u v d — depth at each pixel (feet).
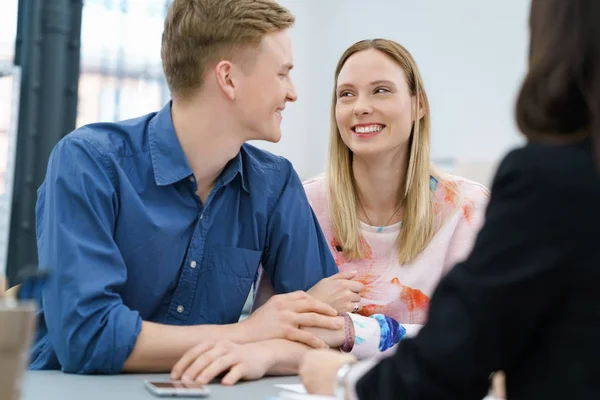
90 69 13.46
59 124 12.78
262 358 4.27
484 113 13.51
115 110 13.58
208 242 5.17
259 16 4.92
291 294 4.86
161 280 4.94
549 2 2.52
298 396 3.21
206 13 4.89
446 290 2.47
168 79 5.12
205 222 5.10
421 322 6.31
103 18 13.55
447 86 14.33
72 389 3.70
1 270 12.23
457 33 14.15
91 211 4.63
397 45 6.48
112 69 13.58
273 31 4.98
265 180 5.53
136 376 4.22
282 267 5.50
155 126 5.08
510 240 2.33
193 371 4.07
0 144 12.37
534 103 2.51
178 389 3.59
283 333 4.63
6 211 12.32
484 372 2.35
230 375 4.06
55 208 4.60
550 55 2.48
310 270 5.52
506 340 2.33
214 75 4.91
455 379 2.36
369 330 5.07
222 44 4.88
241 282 5.26
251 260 5.30
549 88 2.46
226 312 5.21
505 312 2.29
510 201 2.37
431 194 6.55
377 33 15.80
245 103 4.97
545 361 2.31
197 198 5.09
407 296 6.30
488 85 13.46
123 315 4.35
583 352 2.22
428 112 6.57
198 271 5.07
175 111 5.08
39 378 4.06
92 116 13.42
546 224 2.29
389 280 6.34
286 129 16.76
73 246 4.48
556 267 2.26
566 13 2.45
